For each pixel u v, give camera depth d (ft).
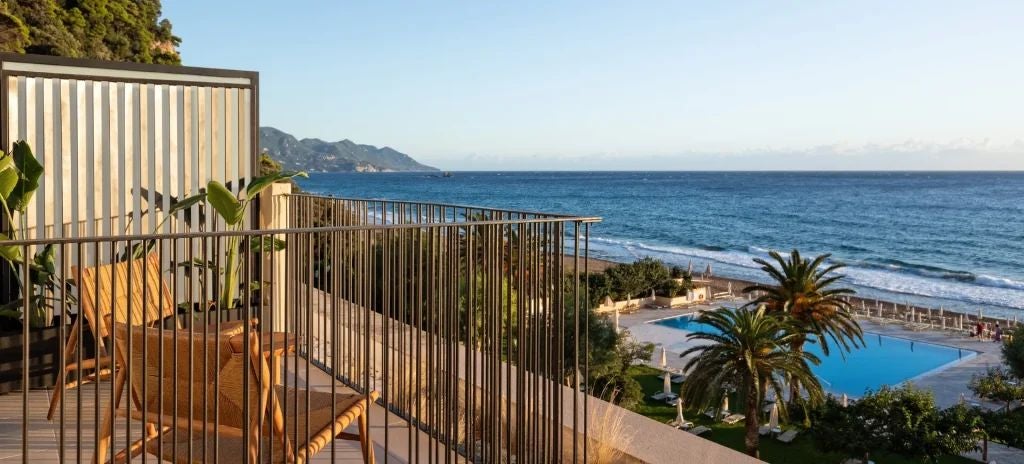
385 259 9.50
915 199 431.43
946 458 91.09
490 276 10.67
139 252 17.13
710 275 202.59
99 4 114.11
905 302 176.35
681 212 369.91
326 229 8.29
